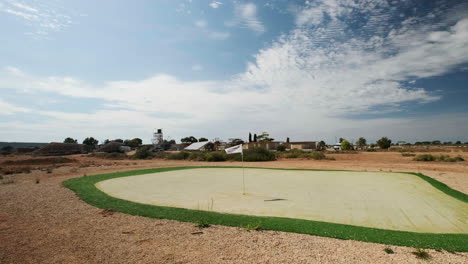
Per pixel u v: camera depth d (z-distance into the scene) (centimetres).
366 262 346
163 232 479
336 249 391
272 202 725
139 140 9425
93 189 954
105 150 5828
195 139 10656
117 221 553
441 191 871
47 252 392
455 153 3847
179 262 353
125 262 354
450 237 433
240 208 659
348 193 846
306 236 450
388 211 616
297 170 1653
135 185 1059
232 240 434
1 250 400
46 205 707
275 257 365
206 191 909
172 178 1280
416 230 484
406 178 1203
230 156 2875
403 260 351
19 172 1686
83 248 405
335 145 6850
